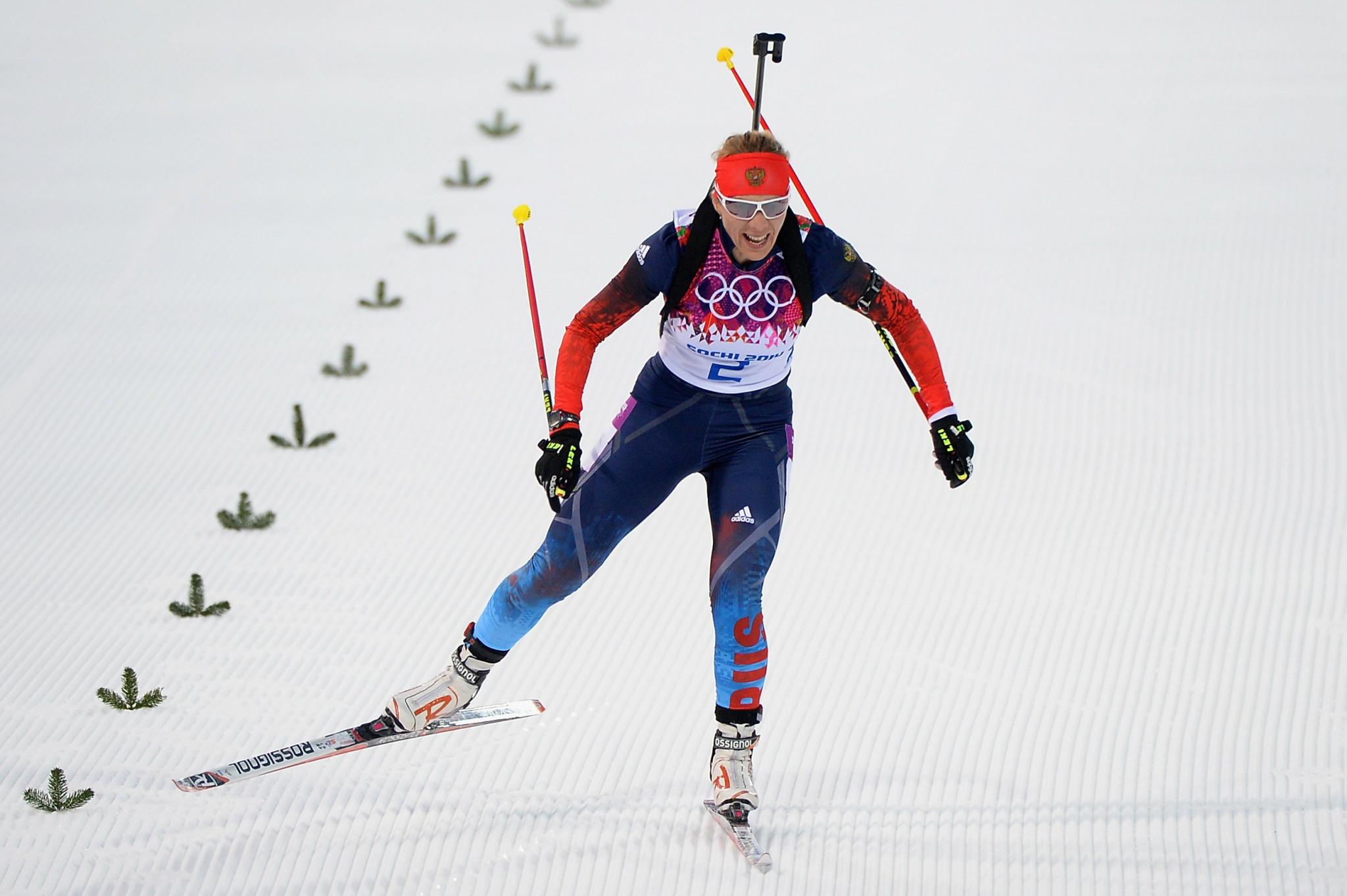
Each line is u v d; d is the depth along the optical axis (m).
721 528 12.06
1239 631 16.66
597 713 15.18
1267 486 20.17
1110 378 23.75
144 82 41.69
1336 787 13.77
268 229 31.41
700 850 12.81
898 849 12.89
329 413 23.14
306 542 19.12
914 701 15.38
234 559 18.61
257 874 12.55
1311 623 16.78
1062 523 19.36
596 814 13.37
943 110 38.22
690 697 15.51
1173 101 38.34
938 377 12.35
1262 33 44.12
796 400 23.23
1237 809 13.46
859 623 17.02
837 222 30.95
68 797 13.33
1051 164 34.28
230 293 28.05
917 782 13.92
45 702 15.30
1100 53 42.62
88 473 21.06
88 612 17.27
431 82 41.75
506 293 27.94
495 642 12.82
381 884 12.42
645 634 16.86
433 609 17.48
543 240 30.58
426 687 13.16
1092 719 15.01
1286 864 12.68
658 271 11.40
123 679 15.50
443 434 22.39
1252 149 34.69
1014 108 38.25
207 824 13.24
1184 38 43.91
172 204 32.81
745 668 12.12
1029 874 12.57
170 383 24.12
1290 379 23.50
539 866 12.63
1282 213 30.81
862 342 25.52
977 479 20.62
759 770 14.13
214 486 20.72
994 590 17.72
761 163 10.73
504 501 20.34
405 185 34.06
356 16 48.69
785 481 12.40
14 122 38.03
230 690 15.62
